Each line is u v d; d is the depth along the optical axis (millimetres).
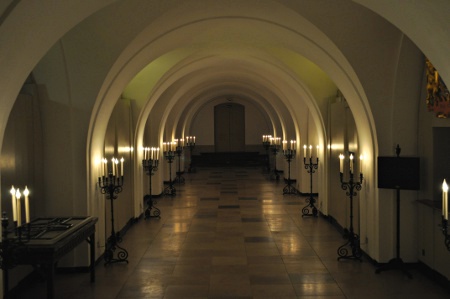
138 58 7988
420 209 7359
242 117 30938
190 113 26172
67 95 7289
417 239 7484
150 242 9531
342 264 7824
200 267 7742
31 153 7082
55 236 5582
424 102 7129
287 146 19516
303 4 6645
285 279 7074
